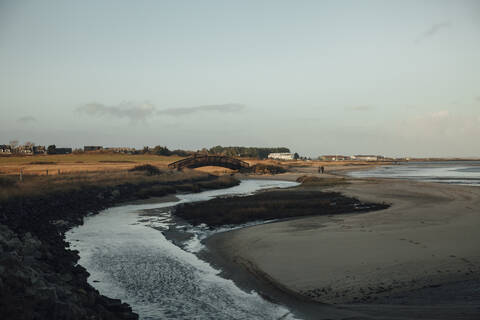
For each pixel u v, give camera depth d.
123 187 41.34
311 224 21.92
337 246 16.23
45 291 8.24
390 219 22.78
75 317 7.74
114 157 133.62
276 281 12.25
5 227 14.46
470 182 56.66
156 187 46.25
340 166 151.38
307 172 101.00
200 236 19.88
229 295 11.17
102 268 14.06
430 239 17.05
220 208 28.41
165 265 14.44
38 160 106.06
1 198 20.69
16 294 7.82
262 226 21.89
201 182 58.22
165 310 10.05
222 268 13.93
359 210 27.05
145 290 11.68
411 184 48.66
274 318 9.41
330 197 34.88
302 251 15.64
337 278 12.20
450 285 11.04
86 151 181.00
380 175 83.62
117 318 8.95
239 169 101.25
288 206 29.09
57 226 21.62
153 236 19.91
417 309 9.12
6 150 160.12
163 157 144.25
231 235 19.67
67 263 13.83
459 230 18.92
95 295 10.34
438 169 128.38
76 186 33.72
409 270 12.66
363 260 14.02
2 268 8.61
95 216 27.09
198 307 10.26
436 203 29.70
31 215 20.81
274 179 75.44
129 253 16.31
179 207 30.39
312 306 10.05
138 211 29.56
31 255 12.54
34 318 7.15
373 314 8.99
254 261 14.58
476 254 14.30
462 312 8.63
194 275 13.16
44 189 28.47
